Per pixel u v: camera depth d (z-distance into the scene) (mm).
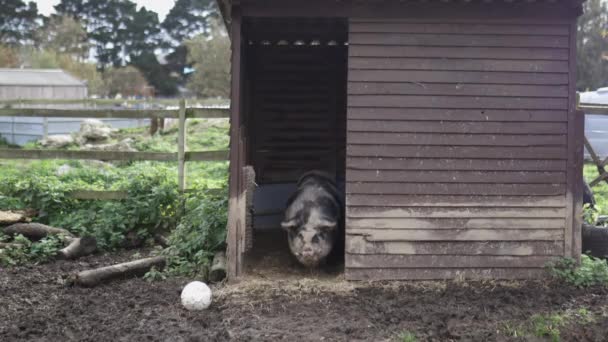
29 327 6328
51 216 10469
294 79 11273
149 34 80875
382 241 7609
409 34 7516
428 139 7566
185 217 9461
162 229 10172
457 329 6191
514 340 5961
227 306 6910
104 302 7133
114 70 58375
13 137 25781
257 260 8797
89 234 9789
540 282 7613
